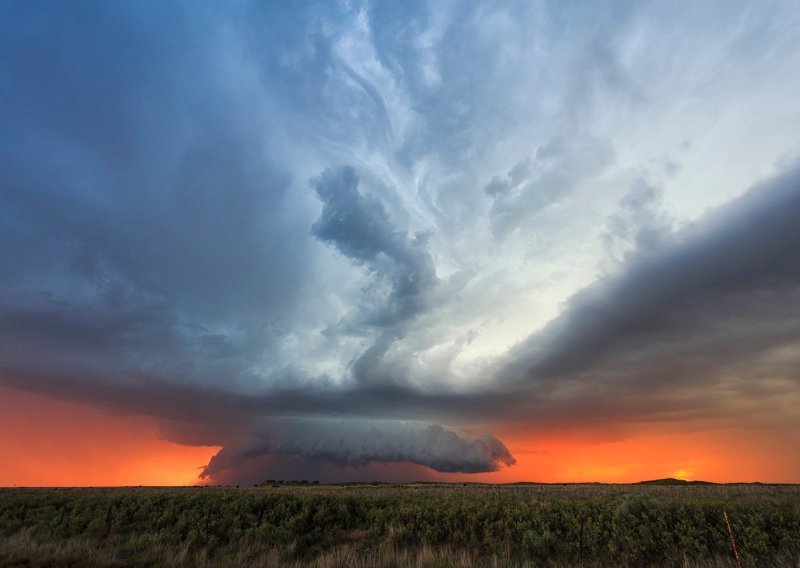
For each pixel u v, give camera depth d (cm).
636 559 1503
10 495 2828
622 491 3659
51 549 1455
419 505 2330
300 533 1995
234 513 2216
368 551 1733
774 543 1573
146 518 2186
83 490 3759
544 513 1967
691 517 1780
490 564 1439
